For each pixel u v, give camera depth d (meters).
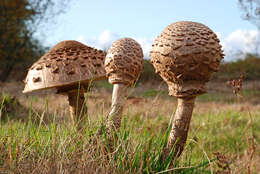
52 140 0.45
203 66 0.37
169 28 0.39
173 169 0.40
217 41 0.39
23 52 2.82
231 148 0.71
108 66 0.45
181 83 0.39
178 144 0.40
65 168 0.39
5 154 0.43
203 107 1.42
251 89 2.53
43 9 2.88
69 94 0.54
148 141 0.47
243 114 1.16
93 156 0.42
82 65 0.51
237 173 0.46
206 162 0.43
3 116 0.80
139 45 0.46
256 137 0.80
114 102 0.45
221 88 2.50
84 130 0.46
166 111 0.88
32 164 0.41
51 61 0.53
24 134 0.50
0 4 2.79
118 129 0.44
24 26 2.90
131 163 0.41
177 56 0.37
